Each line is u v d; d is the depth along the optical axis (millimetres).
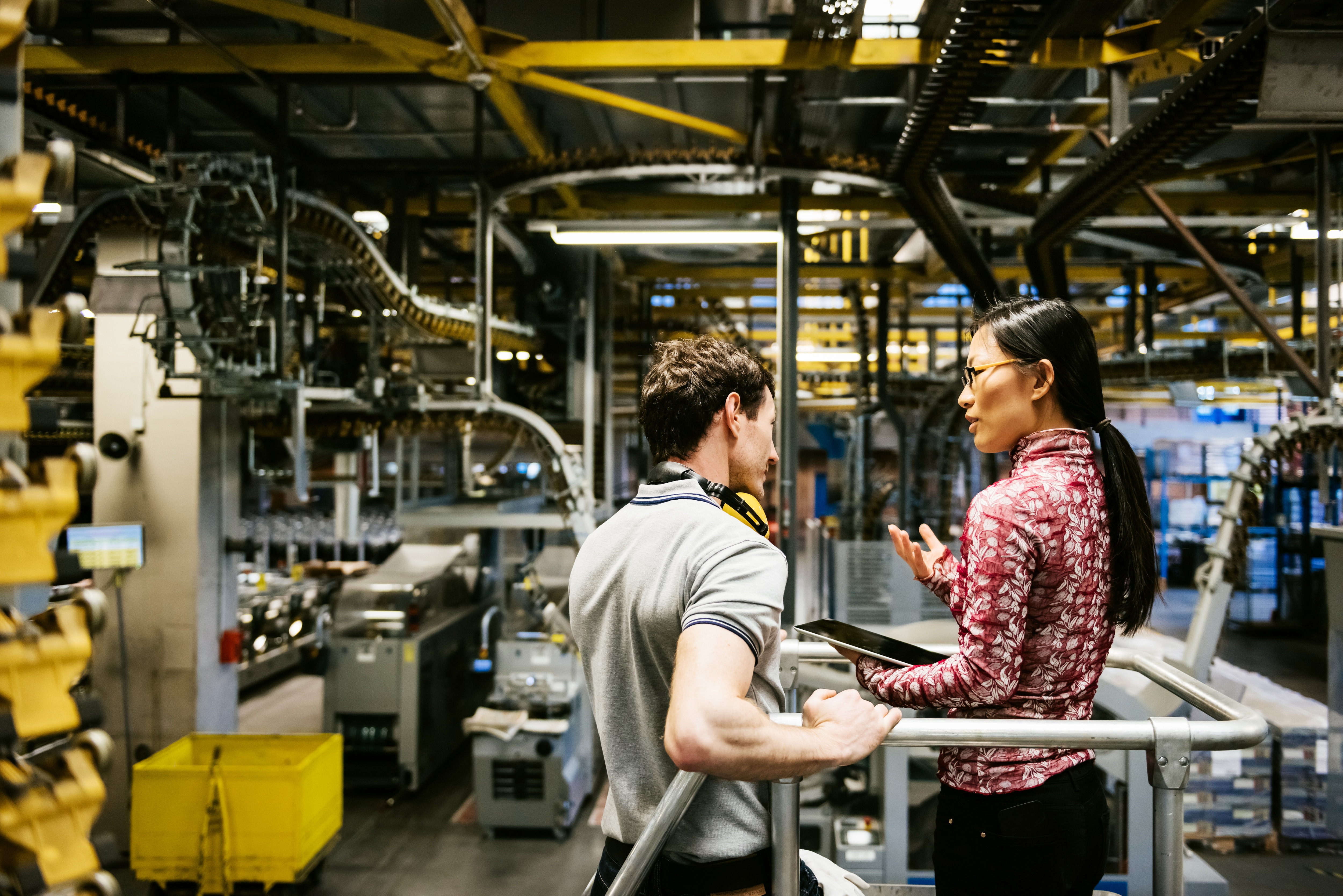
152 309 6008
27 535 848
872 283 12164
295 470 5391
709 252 9820
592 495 7422
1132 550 1226
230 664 6438
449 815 6855
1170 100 3947
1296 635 13305
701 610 907
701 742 799
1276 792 6234
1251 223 7730
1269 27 3033
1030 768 1204
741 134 5586
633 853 1005
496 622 9320
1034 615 1190
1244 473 5348
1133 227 7910
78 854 848
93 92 6230
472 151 7656
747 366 1153
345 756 7375
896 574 6195
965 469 12586
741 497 1122
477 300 6094
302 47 5035
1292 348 7316
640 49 4680
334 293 8539
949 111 4477
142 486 6090
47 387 10203
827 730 938
